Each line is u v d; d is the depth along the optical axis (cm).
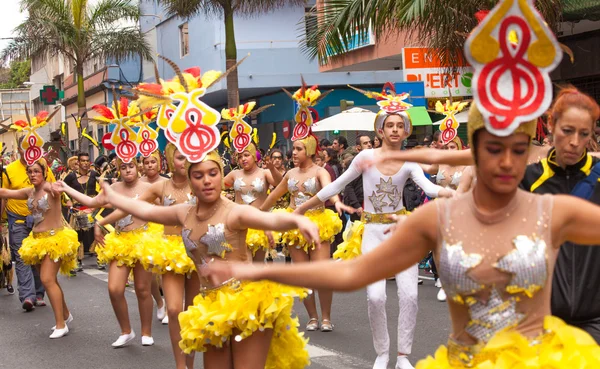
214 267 320
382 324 692
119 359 820
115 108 905
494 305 292
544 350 292
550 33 279
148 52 3259
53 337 941
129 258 856
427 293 1131
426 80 1677
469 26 1241
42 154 954
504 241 291
